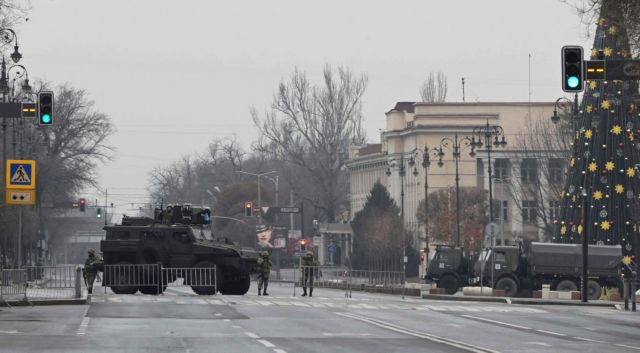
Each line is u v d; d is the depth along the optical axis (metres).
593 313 91.56
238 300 100.06
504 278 138.00
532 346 56.72
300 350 52.81
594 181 136.25
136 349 52.59
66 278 109.00
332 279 167.88
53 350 52.09
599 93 135.50
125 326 67.44
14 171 98.31
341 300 105.75
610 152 135.50
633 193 135.00
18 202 98.44
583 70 78.69
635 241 134.75
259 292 116.75
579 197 137.75
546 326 73.25
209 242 116.31
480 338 61.66
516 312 90.06
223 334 61.94
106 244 115.06
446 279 145.62
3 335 60.69
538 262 135.00
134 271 113.75
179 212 117.88
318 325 70.06
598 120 135.12
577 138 138.50
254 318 75.94
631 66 78.88
